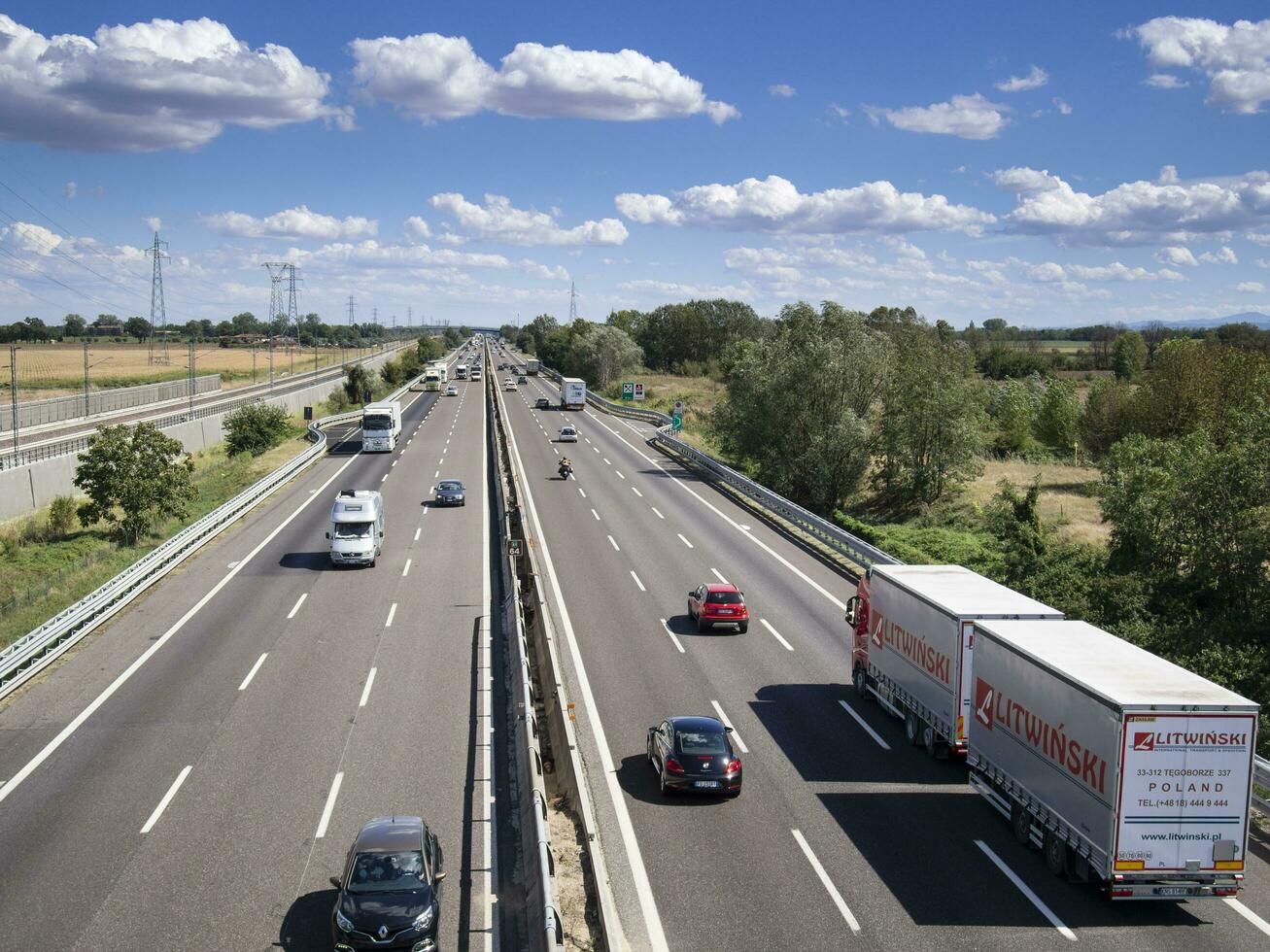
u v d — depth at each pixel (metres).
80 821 18.64
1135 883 14.91
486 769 21.12
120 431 50.34
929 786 20.44
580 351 167.12
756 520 52.38
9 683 25.97
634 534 47.47
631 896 15.73
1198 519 36.97
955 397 61.62
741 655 29.44
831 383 65.88
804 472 65.25
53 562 45.72
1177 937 14.58
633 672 27.48
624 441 88.38
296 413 114.88
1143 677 16.05
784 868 16.70
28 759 21.67
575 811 18.59
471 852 17.53
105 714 24.34
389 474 66.94
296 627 32.03
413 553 43.44
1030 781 17.34
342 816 18.84
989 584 23.33
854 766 21.39
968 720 20.19
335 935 14.19
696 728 20.06
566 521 50.50
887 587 24.17
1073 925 14.93
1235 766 14.81
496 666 28.08
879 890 15.99
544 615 29.53
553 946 12.66
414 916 14.21
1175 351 66.94
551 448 81.62
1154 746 14.74
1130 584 36.56
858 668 26.41
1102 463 46.12
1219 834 14.87
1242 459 35.66
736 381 71.56
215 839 17.89
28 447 70.62
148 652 29.42
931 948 14.20
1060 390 82.25
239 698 25.38
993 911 15.33
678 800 19.52
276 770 20.97
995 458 77.75
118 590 33.78
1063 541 45.66
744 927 14.80
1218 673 29.78
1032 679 17.28
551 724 23.14
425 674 27.38
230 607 34.44
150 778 20.58
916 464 62.59
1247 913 15.40
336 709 24.61
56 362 172.75
